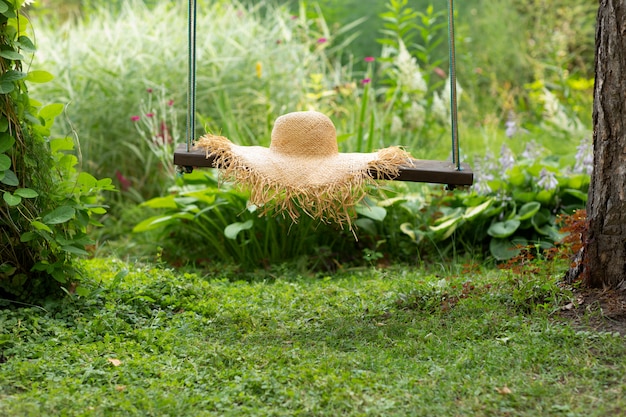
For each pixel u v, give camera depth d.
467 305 4.46
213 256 6.52
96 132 7.97
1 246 4.54
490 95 10.68
